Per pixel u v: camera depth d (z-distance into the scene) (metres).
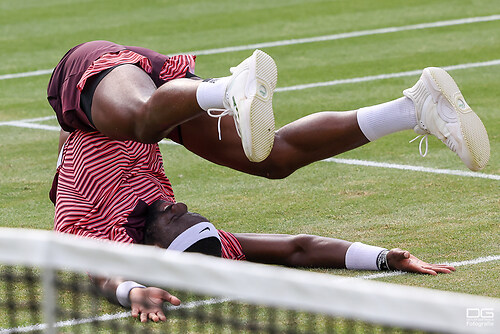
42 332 17.05
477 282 19.39
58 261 13.38
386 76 42.88
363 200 26.66
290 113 37.53
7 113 39.53
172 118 18.45
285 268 20.98
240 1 62.66
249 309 18.09
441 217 24.58
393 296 11.29
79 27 57.03
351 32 52.50
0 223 25.59
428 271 20.02
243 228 24.53
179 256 12.80
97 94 19.66
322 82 42.41
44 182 29.83
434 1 59.44
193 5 62.03
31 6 64.19
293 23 55.56
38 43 53.34
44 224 25.47
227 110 18.16
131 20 58.44
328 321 17.12
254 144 17.84
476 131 19.20
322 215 25.38
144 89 19.39
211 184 29.19
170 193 21.20
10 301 18.75
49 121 38.09
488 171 29.03
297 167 21.16
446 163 30.23
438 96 19.30
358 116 20.25
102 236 19.41
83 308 18.50
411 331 15.97
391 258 20.34
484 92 39.22
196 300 18.81
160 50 50.47
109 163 20.02
